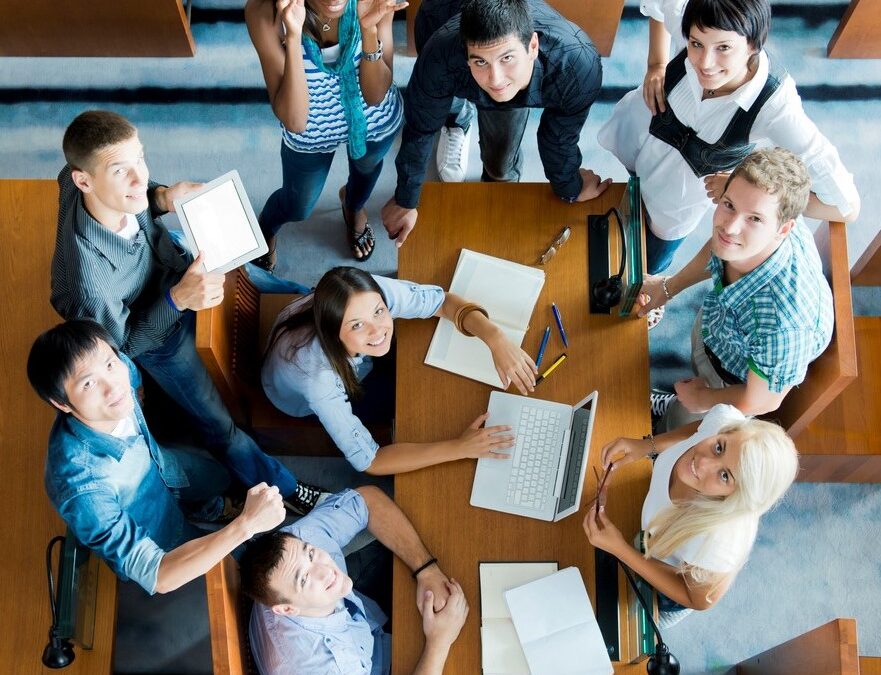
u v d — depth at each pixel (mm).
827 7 3508
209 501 2645
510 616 2062
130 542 1888
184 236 2396
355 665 2139
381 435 2625
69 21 3275
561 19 2086
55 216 2477
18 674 2107
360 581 2436
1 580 2154
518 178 3105
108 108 3406
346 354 2162
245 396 2561
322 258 3240
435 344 2309
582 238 2402
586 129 3391
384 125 2564
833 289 2115
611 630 2068
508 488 2168
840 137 3357
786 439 1816
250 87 3436
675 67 2215
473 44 1868
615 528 2031
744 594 2791
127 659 2713
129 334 2178
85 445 1878
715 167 2297
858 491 2906
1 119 3391
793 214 1855
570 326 2320
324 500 2273
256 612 2105
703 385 2330
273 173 3344
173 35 3357
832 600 2781
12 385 2322
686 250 3211
